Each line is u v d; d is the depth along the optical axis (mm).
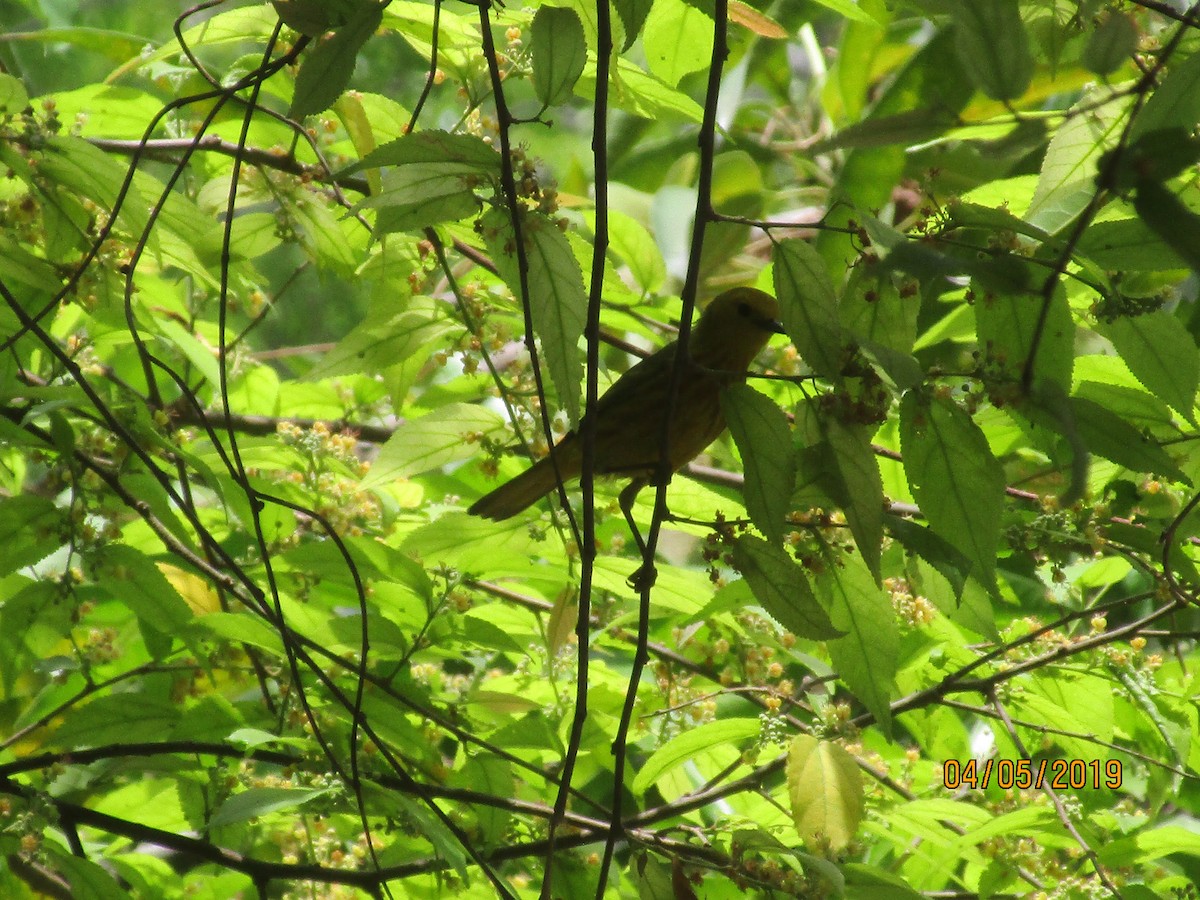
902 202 11977
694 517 8242
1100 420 5547
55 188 7164
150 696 7668
